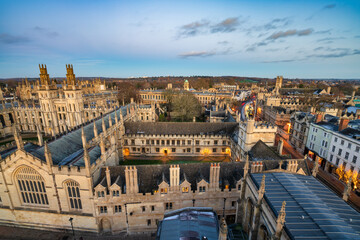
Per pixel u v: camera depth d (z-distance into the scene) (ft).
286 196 100.17
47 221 150.92
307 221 82.94
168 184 143.64
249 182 119.65
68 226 150.10
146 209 146.92
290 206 92.32
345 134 215.51
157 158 269.23
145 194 143.33
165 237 100.94
